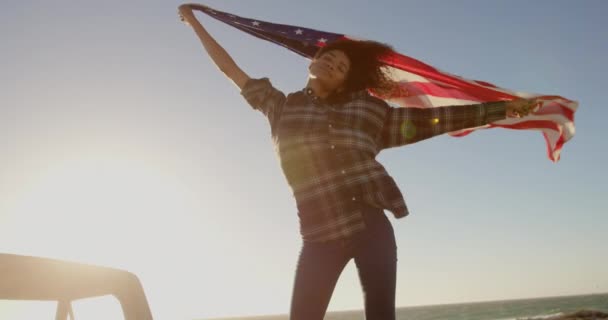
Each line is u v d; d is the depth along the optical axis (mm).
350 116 2574
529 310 119250
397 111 2719
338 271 2496
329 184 2475
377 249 2402
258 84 2871
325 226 2443
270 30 3461
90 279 978
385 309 2334
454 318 111812
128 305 1046
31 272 870
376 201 2453
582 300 168375
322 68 2754
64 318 948
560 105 3453
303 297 2449
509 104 2859
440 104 3691
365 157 2521
